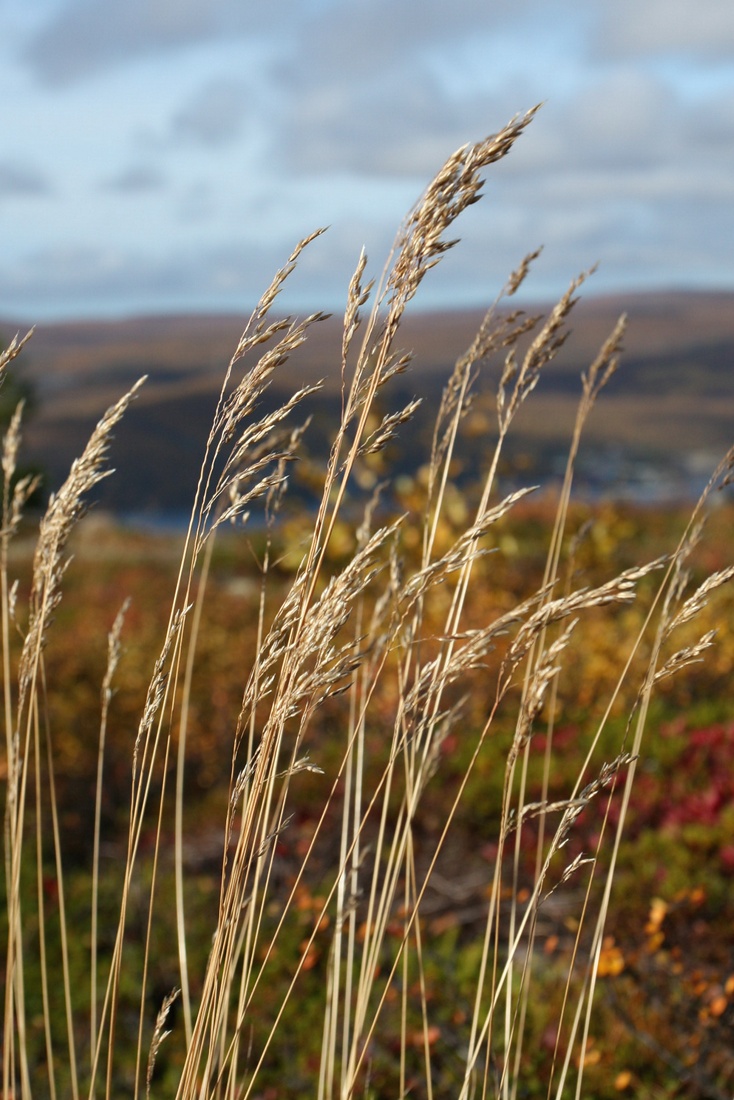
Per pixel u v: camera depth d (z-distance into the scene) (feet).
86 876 18.57
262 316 4.50
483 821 17.71
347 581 4.41
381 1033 11.52
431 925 14.35
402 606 4.84
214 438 4.58
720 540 48.34
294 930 13.70
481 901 15.14
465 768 18.93
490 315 5.68
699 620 23.52
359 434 4.54
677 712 21.22
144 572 61.67
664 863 14.58
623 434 491.72
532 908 5.20
